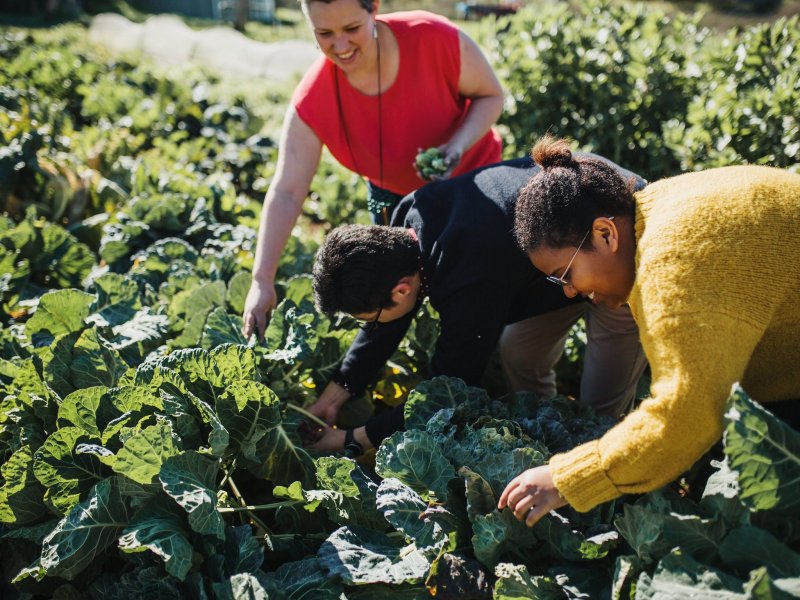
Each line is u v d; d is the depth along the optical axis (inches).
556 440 102.8
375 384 134.9
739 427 67.2
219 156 281.7
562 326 124.3
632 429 69.4
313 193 263.0
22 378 110.1
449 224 98.7
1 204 200.2
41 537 97.8
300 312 130.5
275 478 106.9
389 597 88.4
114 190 213.3
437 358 105.0
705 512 80.4
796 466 70.0
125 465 90.6
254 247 177.3
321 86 128.5
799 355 76.2
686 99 197.2
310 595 87.0
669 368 66.7
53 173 208.5
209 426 101.1
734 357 66.6
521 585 82.5
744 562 72.6
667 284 67.9
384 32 124.0
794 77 161.5
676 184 77.4
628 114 201.2
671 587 73.0
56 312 126.6
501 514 85.1
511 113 219.1
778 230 70.0
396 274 97.9
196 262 158.6
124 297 132.8
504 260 96.7
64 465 97.1
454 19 805.9
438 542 88.0
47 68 368.8
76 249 172.6
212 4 938.7
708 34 213.6
